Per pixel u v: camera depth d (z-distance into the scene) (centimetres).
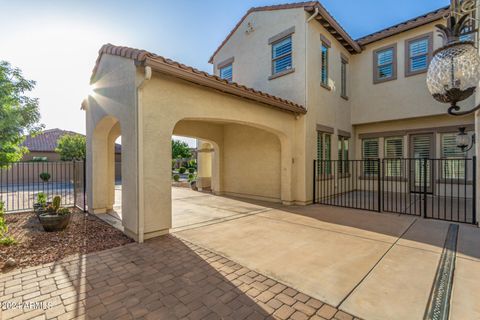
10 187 1775
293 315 275
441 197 1074
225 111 675
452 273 369
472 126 1000
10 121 651
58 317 271
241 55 1202
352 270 382
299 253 452
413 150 1164
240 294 317
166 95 550
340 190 1169
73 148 2241
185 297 310
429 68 221
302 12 945
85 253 453
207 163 1473
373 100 1218
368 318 269
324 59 1073
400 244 495
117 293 319
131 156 529
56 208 635
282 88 1009
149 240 522
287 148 927
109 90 628
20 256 437
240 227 627
